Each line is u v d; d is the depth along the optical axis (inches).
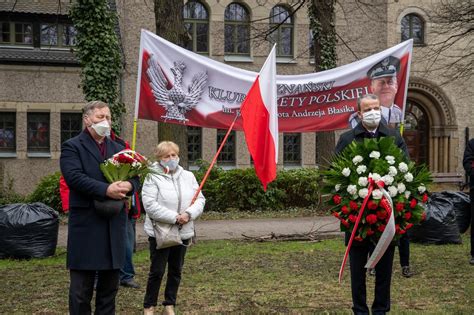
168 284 249.9
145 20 927.7
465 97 1064.8
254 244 461.1
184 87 433.1
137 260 385.4
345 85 471.5
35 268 362.9
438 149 1068.5
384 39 1026.1
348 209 213.0
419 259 384.5
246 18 994.1
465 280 321.7
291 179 728.3
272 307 267.0
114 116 544.4
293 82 472.1
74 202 192.7
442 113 1059.3
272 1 989.8
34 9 911.0
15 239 391.9
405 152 244.7
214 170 737.0
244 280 326.0
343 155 223.0
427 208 446.6
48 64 910.4
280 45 1005.2
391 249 219.5
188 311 261.0
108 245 192.9
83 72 539.2
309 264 372.2
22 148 907.4
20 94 906.1
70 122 933.2
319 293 294.0
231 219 642.8
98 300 200.5
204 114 435.8
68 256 193.6
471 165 358.6
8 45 914.1
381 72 461.1
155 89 429.1
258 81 274.4
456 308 262.1
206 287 308.2
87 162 194.4
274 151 273.9
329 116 474.6
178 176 246.2
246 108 273.0
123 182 190.9
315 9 698.2
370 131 241.4
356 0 911.0
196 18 973.8
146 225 247.0
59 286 313.4
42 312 260.5
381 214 208.7
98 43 534.9
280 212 701.9
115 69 547.5
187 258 394.9
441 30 909.8
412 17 1052.5
